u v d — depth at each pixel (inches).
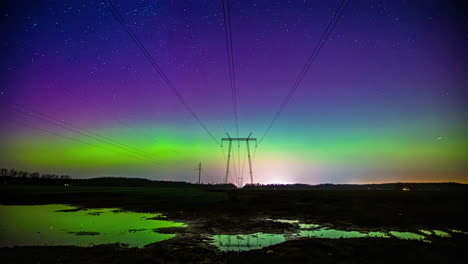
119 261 363.6
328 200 1347.2
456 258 391.2
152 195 1549.0
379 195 1518.2
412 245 455.2
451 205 1166.3
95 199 1364.4
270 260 369.7
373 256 387.9
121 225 689.6
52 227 651.5
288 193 1737.2
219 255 399.5
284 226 692.7
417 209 1049.5
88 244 479.2
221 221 764.0
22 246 456.8
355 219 820.6
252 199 1392.7
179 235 567.2
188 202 1267.2
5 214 878.4
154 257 383.6
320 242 462.0
